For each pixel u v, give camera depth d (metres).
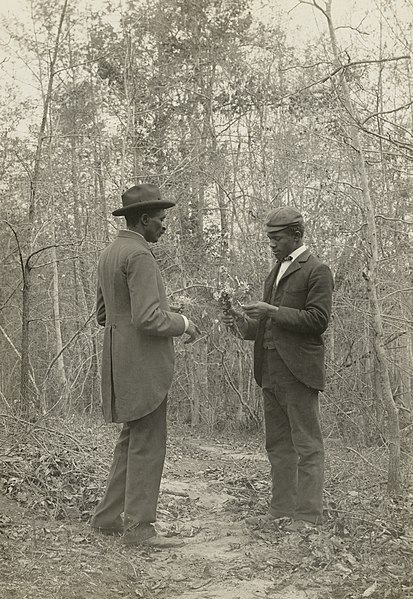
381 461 8.24
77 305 18.66
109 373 5.30
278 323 5.57
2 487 5.99
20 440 7.10
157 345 5.27
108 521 5.32
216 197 19.42
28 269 9.52
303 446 5.66
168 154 19.31
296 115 10.66
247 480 7.88
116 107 17.67
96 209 15.63
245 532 5.60
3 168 14.15
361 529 5.51
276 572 4.78
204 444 14.12
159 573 4.71
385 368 6.99
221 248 16.97
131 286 5.17
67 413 10.57
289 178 14.74
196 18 21.59
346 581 4.50
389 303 8.69
